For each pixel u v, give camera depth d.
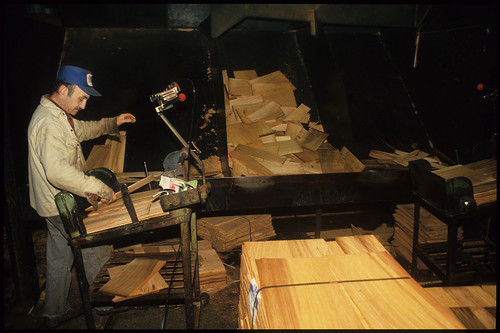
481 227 3.58
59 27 4.08
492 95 3.25
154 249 3.22
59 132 2.33
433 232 3.23
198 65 4.14
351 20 4.29
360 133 3.79
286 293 1.37
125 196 2.18
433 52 4.05
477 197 2.51
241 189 3.03
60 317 2.72
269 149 3.49
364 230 4.11
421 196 2.89
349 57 4.36
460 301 1.62
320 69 4.12
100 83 3.80
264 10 3.96
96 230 2.17
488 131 3.41
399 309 1.28
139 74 3.95
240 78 4.16
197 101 3.87
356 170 3.22
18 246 2.89
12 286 3.21
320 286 1.41
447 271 2.62
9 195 2.80
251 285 1.50
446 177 2.71
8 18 3.31
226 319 2.81
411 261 3.45
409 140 3.88
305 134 3.76
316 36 4.13
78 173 2.31
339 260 1.57
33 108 3.34
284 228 4.16
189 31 4.45
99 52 4.05
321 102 4.10
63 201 2.09
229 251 3.59
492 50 3.45
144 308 2.91
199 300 2.86
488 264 3.03
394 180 3.19
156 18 4.38
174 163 2.80
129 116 3.10
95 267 2.78
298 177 3.06
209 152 3.63
